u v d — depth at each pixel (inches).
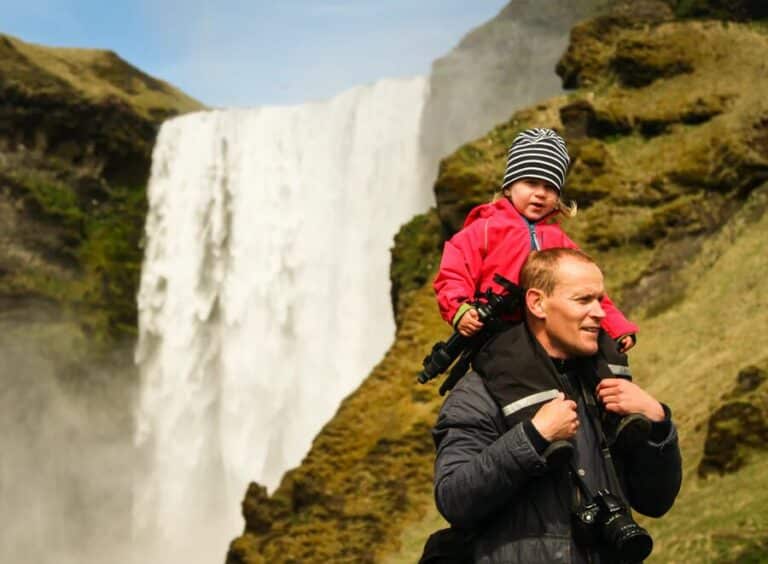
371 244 2113.7
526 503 177.3
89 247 2470.5
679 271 1255.5
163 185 2470.5
